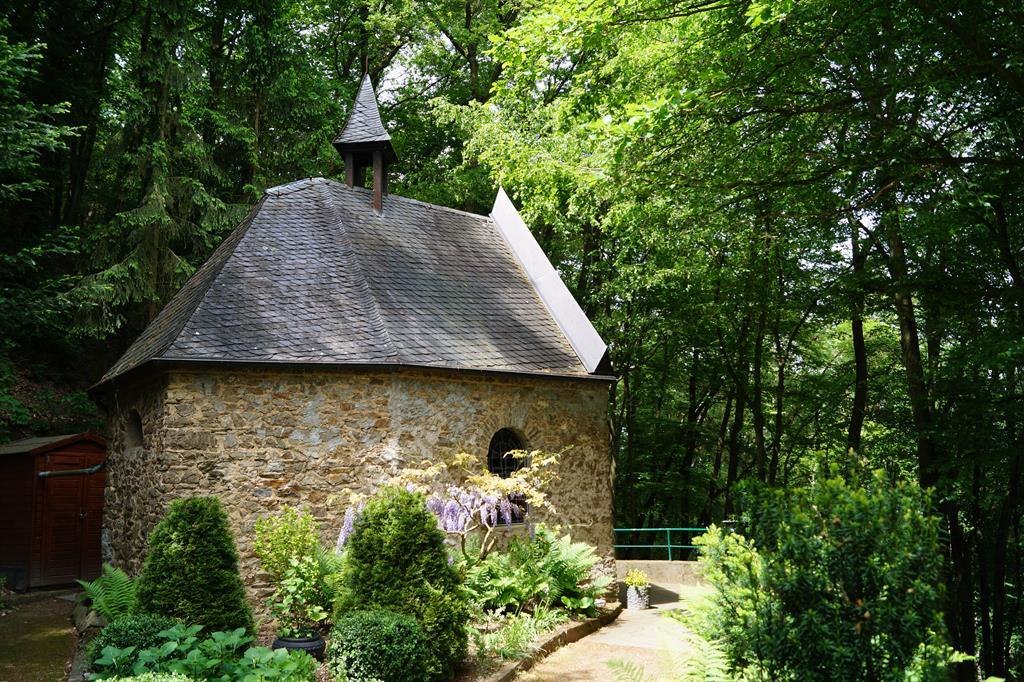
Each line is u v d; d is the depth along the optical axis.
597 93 9.83
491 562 10.80
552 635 10.03
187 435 10.60
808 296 17.64
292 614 8.86
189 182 18.83
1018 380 12.50
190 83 18.92
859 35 8.70
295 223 13.49
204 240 19.72
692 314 19.81
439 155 25.22
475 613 9.70
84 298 17.17
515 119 17.80
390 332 11.71
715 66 8.97
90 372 20.88
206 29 23.00
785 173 9.41
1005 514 15.16
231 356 10.78
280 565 9.09
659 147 9.41
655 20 8.62
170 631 6.57
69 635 10.70
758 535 5.65
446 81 26.36
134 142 19.23
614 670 6.11
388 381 11.42
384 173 15.16
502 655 8.84
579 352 13.89
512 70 9.02
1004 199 9.68
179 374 10.67
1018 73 8.49
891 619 4.90
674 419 25.22
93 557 15.29
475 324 13.15
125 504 12.40
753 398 21.91
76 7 20.64
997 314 10.96
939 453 12.77
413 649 7.46
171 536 7.70
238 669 6.38
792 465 22.53
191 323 11.07
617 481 24.23
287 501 10.85
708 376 22.47
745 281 17.88
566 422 13.32
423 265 13.91
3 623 11.57
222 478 10.66
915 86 8.62
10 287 16.73
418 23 23.42
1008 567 18.47
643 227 13.59
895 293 12.14
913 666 4.78
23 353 19.95
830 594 5.16
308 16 23.80
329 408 11.20
